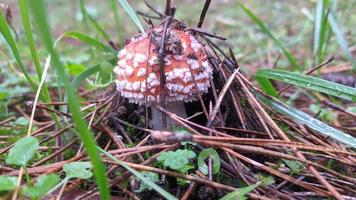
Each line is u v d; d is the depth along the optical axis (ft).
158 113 0.85
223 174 0.72
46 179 0.54
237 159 0.76
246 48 1.88
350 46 1.63
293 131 0.93
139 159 0.75
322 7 1.18
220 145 0.70
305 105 1.21
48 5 3.28
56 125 0.91
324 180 0.66
